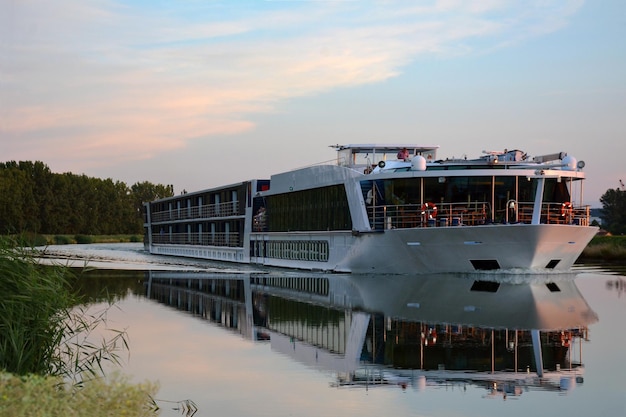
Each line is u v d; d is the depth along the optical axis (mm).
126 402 9375
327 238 44406
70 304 14586
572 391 12688
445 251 35656
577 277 36531
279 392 12844
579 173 37906
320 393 12734
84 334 19156
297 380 13773
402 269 38250
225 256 65500
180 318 22625
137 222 184250
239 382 13625
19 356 12078
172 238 84062
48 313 12984
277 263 53719
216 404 12047
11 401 8617
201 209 73812
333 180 43094
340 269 42812
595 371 14156
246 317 22875
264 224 57156
